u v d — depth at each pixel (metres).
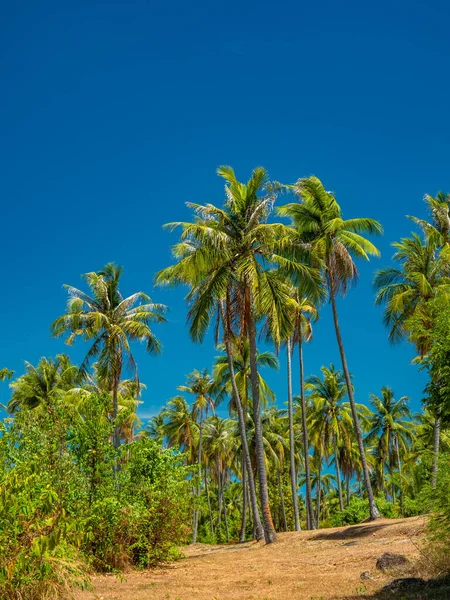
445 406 10.55
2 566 7.79
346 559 16.33
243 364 39.16
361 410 49.88
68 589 8.82
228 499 72.94
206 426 57.56
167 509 18.31
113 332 33.31
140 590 11.88
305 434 37.19
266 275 24.41
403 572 11.94
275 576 14.04
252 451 47.00
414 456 47.59
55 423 15.61
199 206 25.23
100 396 17.19
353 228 30.34
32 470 8.75
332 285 29.56
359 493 62.00
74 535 9.05
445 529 10.55
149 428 61.59
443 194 36.38
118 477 17.62
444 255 30.89
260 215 25.53
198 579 14.22
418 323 11.52
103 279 35.34
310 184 29.72
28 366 45.09
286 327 24.53
